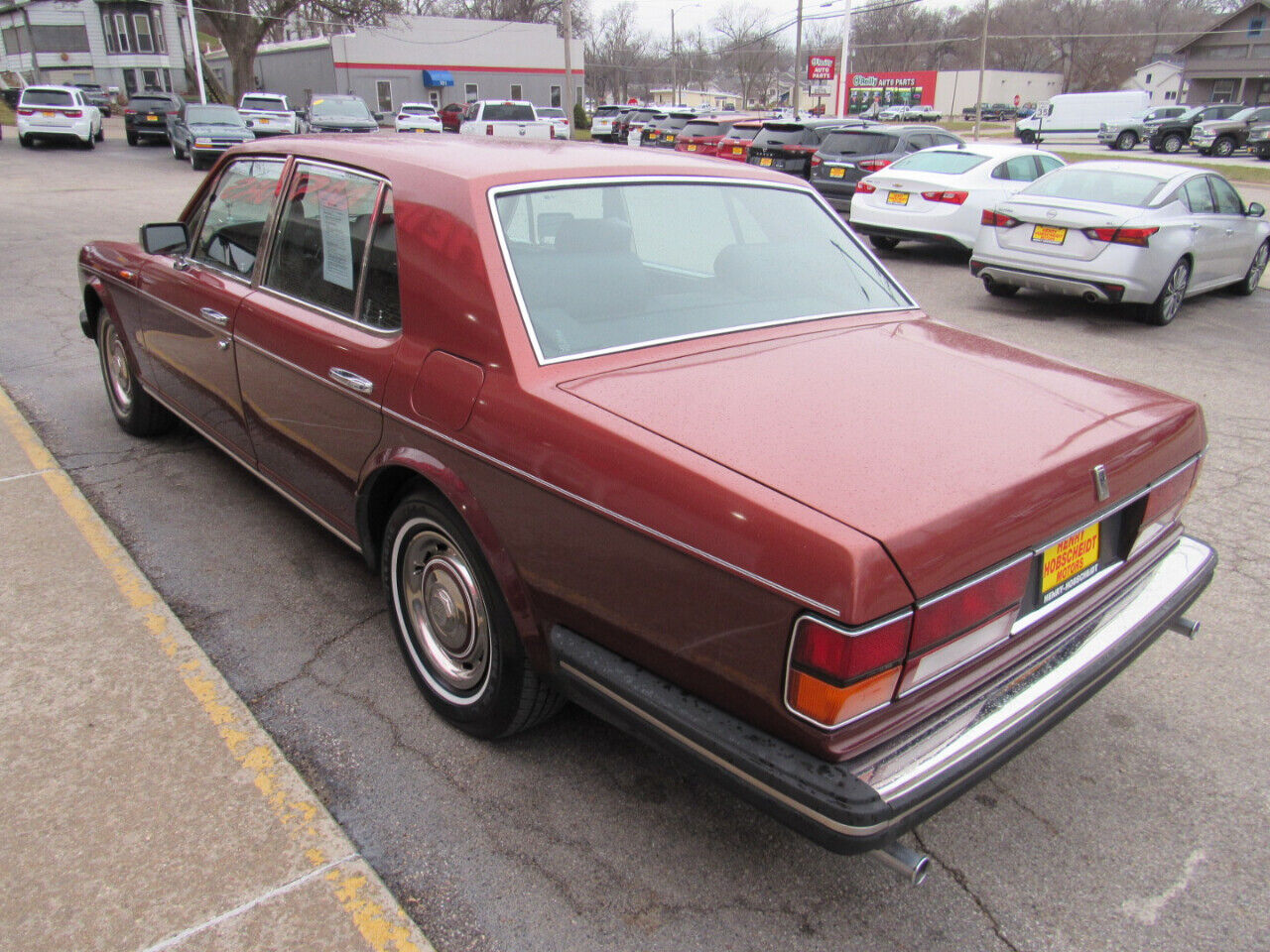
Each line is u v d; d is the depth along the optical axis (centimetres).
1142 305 863
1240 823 254
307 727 277
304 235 313
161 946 202
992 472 196
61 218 1309
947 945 213
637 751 273
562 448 213
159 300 403
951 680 197
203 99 3741
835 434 206
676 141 2439
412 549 275
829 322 286
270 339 316
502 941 208
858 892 226
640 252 274
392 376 259
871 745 184
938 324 304
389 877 224
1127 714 299
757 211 314
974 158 1163
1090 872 236
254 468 366
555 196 265
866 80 7306
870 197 1207
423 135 341
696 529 188
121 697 284
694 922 215
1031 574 206
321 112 2672
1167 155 3816
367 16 4172
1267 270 1252
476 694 264
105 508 414
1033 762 277
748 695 187
